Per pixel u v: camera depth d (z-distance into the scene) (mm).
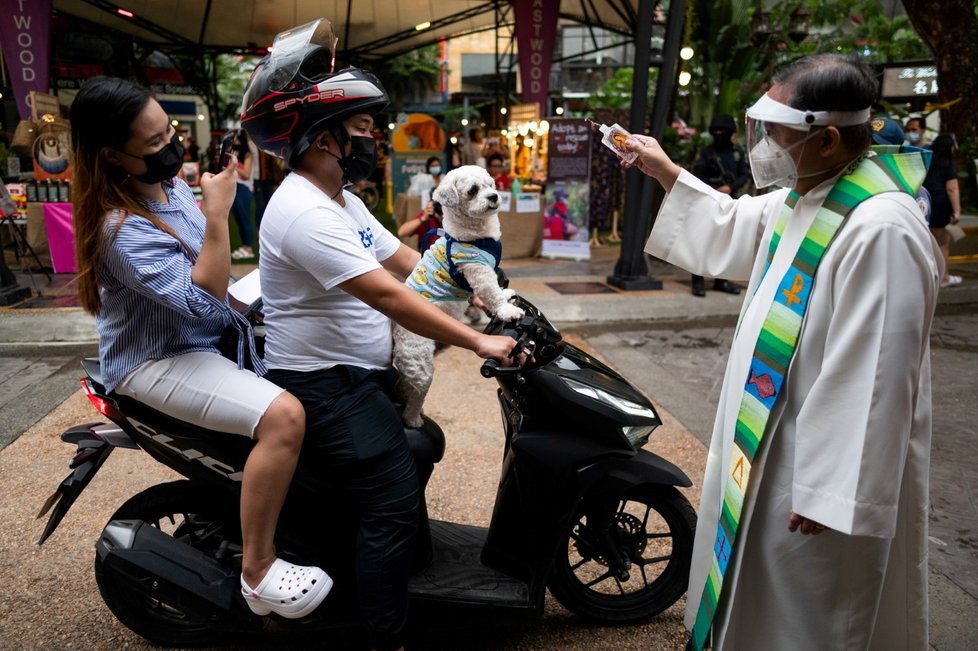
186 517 2494
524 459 2287
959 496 3490
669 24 7332
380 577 2082
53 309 6527
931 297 1604
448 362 5547
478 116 24672
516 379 2271
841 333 1586
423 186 10367
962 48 10625
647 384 5117
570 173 10242
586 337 6465
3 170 11227
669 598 2527
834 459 1573
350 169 1995
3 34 8453
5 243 9742
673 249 2262
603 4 12898
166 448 2135
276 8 12922
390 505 2090
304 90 1863
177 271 1877
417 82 24625
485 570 2436
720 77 14234
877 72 1701
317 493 2145
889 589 1827
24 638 2436
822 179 1745
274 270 1998
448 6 13281
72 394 4801
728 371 1979
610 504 2396
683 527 2465
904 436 1559
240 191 9797
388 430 2111
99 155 1864
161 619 2418
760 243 2090
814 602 1735
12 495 3387
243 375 2029
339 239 1873
